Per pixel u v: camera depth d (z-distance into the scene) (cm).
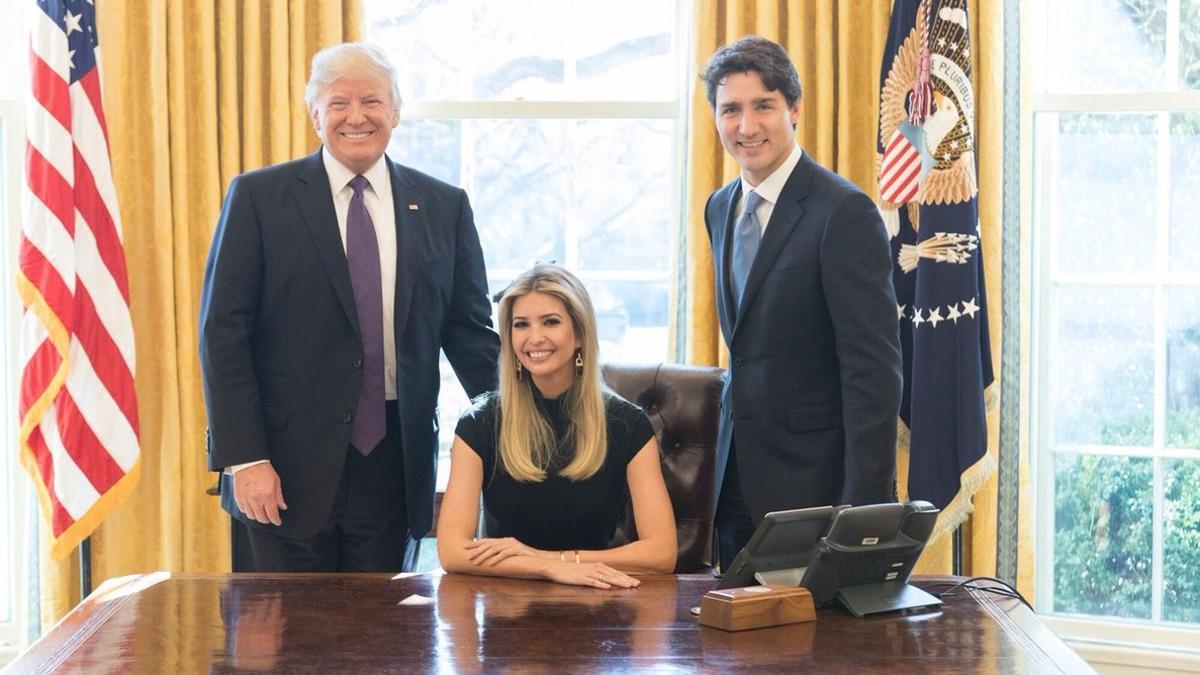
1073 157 381
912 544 206
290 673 174
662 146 392
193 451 360
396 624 197
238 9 362
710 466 280
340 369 272
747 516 272
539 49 393
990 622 199
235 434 265
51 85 338
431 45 393
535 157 394
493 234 395
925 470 334
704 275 358
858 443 247
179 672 175
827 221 252
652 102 388
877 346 248
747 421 263
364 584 225
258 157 362
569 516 257
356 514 277
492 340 296
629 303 395
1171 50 373
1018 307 359
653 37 391
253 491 266
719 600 195
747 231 269
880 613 203
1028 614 205
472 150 393
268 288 273
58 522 338
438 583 226
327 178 279
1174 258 376
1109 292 380
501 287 395
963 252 333
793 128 263
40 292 335
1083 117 379
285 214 273
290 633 193
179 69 356
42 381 338
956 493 333
